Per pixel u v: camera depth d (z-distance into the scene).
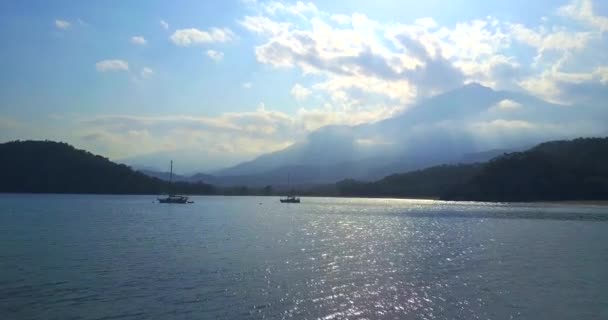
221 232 75.31
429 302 31.64
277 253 51.22
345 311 29.58
